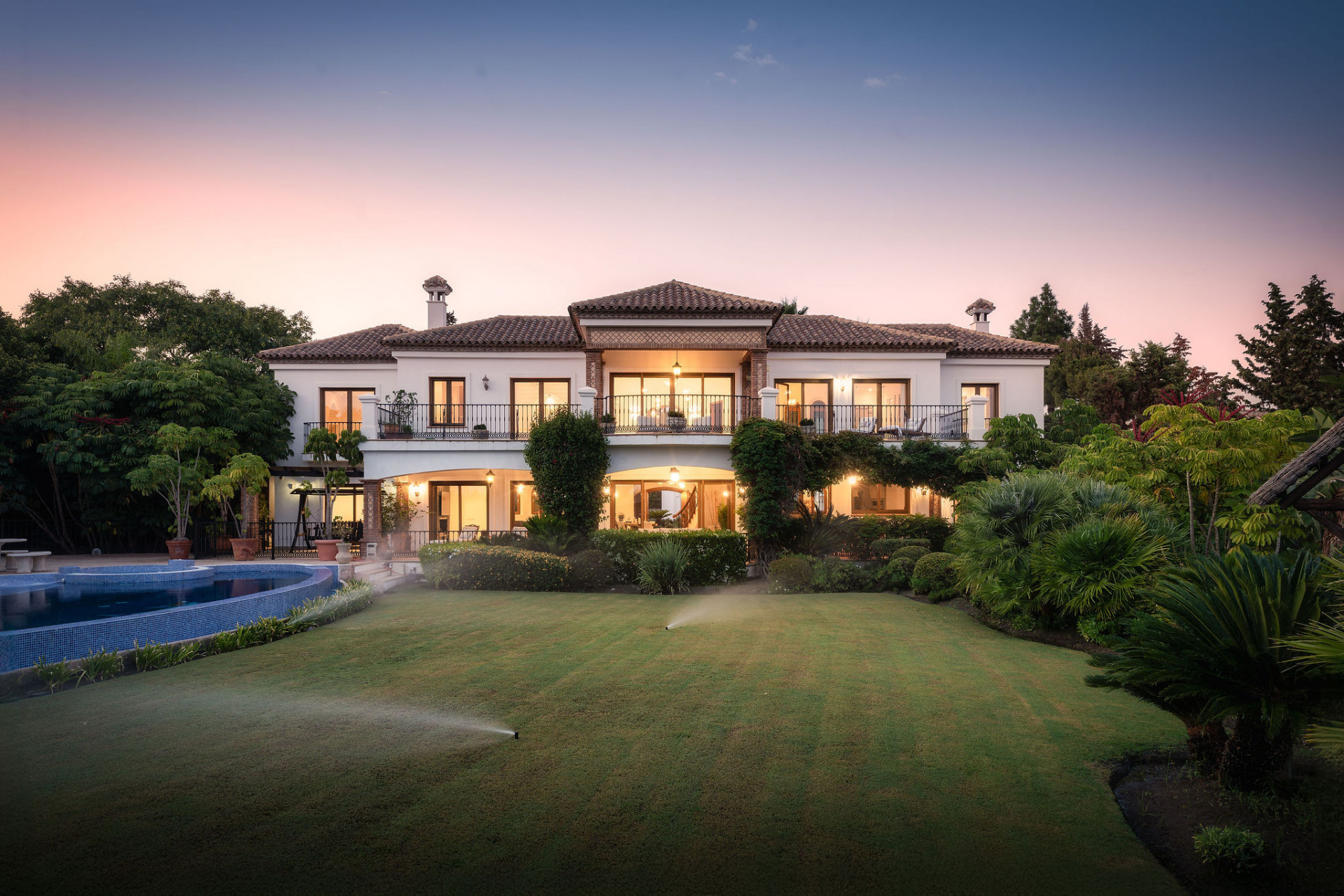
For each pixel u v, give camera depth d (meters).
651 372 22.75
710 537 15.45
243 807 4.19
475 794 4.40
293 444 23.22
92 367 23.20
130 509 20.75
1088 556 8.98
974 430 20.64
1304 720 4.05
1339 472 8.14
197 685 6.96
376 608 12.12
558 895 3.27
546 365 22.75
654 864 3.57
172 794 4.38
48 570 15.85
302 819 4.04
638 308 19.89
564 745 5.29
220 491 18.00
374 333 26.09
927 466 18.62
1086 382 32.75
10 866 2.47
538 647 8.78
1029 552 9.89
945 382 23.31
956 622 10.72
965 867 3.58
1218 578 4.57
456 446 19.98
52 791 4.42
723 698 6.54
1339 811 4.15
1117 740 5.46
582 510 18.19
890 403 22.53
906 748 5.25
